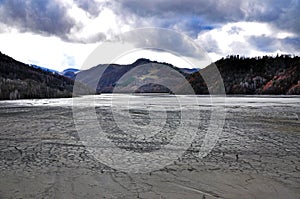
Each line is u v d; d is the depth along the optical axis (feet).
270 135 26.96
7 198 11.37
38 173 14.71
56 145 22.16
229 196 11.75
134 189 12.48
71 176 14.28
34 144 22.43
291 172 15.06
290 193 12.07
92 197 11.55
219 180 13.78
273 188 12.67
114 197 11.57
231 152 19.95
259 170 15.44
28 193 11.93
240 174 14.73
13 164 16.44
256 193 12.07
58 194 11.84
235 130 30.48
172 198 11.50
